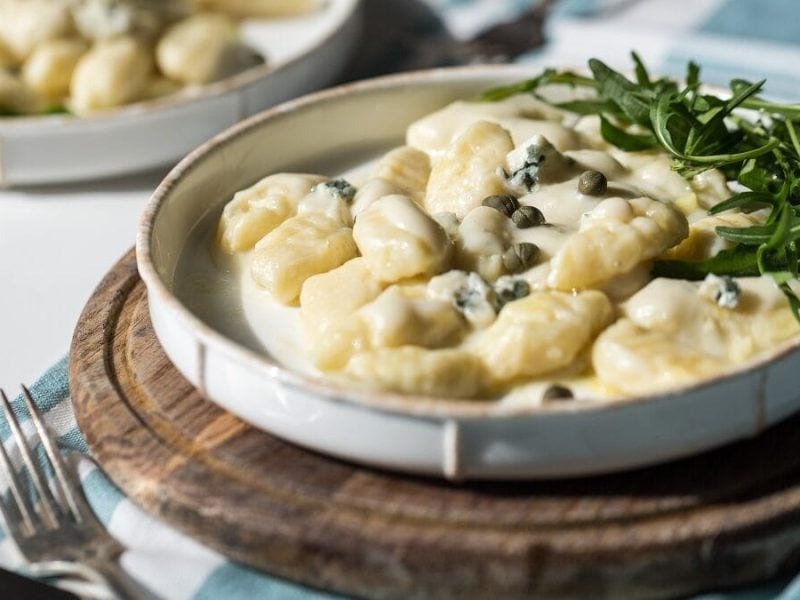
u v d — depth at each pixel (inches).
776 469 18.0
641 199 19.7
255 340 19.5
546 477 17.6
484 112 22.6
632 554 17.1
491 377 18.2
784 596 17.1
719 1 30.9
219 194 22.4
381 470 18.1
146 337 20.5
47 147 25.5
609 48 29.5
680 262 19.5
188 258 21.2
